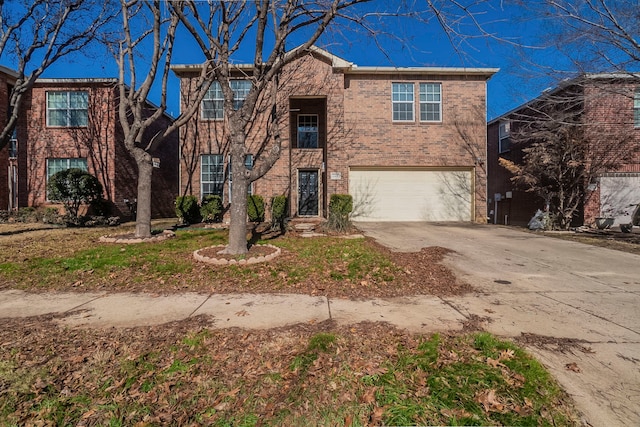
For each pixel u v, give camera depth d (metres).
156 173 17.52
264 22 6.27
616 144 11.41
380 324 3.60
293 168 14.22
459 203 14.10
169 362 2.84
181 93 13.28
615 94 9.61
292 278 5.28
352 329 3.46
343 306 4.20
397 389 2.43
